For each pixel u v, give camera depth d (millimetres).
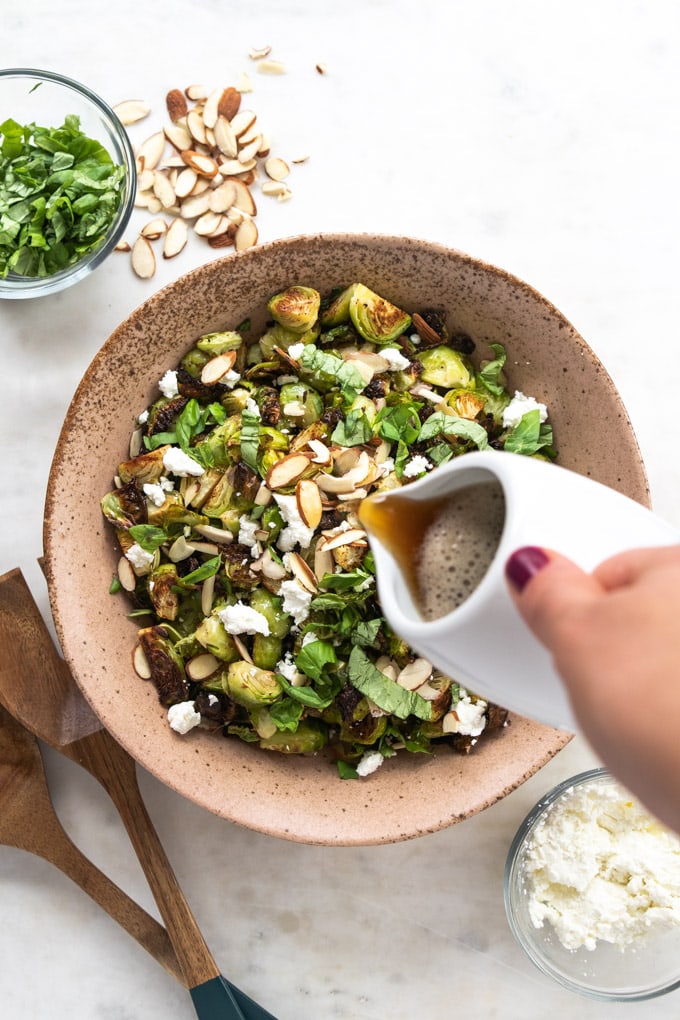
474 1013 792
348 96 792
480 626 504
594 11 798
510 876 751
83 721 762
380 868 794
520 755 704
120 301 786
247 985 791
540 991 792
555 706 527
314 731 717
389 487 705
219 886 792
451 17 794
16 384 786
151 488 707
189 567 715
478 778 706
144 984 797
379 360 724
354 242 697
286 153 790
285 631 707
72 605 691
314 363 710
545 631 444
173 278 786
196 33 789
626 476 701
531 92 796
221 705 711
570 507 507
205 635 702
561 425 727
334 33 791
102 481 715
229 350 720
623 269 796
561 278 795
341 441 705
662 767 388
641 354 796
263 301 723
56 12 788
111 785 766
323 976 792
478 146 794
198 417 720
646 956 784
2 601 755
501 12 796
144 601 729
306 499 691
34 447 786
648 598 408
